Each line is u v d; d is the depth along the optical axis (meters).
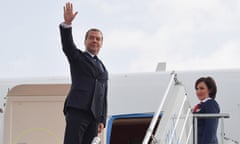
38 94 8.32
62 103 8.28
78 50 6.21
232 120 10.16
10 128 8.23
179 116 6.98
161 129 6.18
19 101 8.30
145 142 5.57
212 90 8.22
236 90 10.42
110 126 10.45
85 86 6.15
